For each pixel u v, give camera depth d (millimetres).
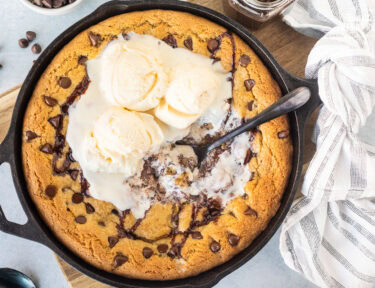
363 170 509
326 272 539
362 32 505
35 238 463
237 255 490
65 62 483
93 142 462
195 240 483
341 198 517
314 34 538
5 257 599
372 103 502
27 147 477
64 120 479
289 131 499
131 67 460
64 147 477
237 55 495
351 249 541
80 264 476
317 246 533
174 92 464
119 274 482
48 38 614
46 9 585
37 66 476
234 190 487
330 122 510
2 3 606
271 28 546
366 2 512
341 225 543
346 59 491
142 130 461
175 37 493
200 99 460
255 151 489
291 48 547
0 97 544
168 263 480
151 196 484
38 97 480
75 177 476
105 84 471
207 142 500
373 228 532
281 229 571
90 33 486
